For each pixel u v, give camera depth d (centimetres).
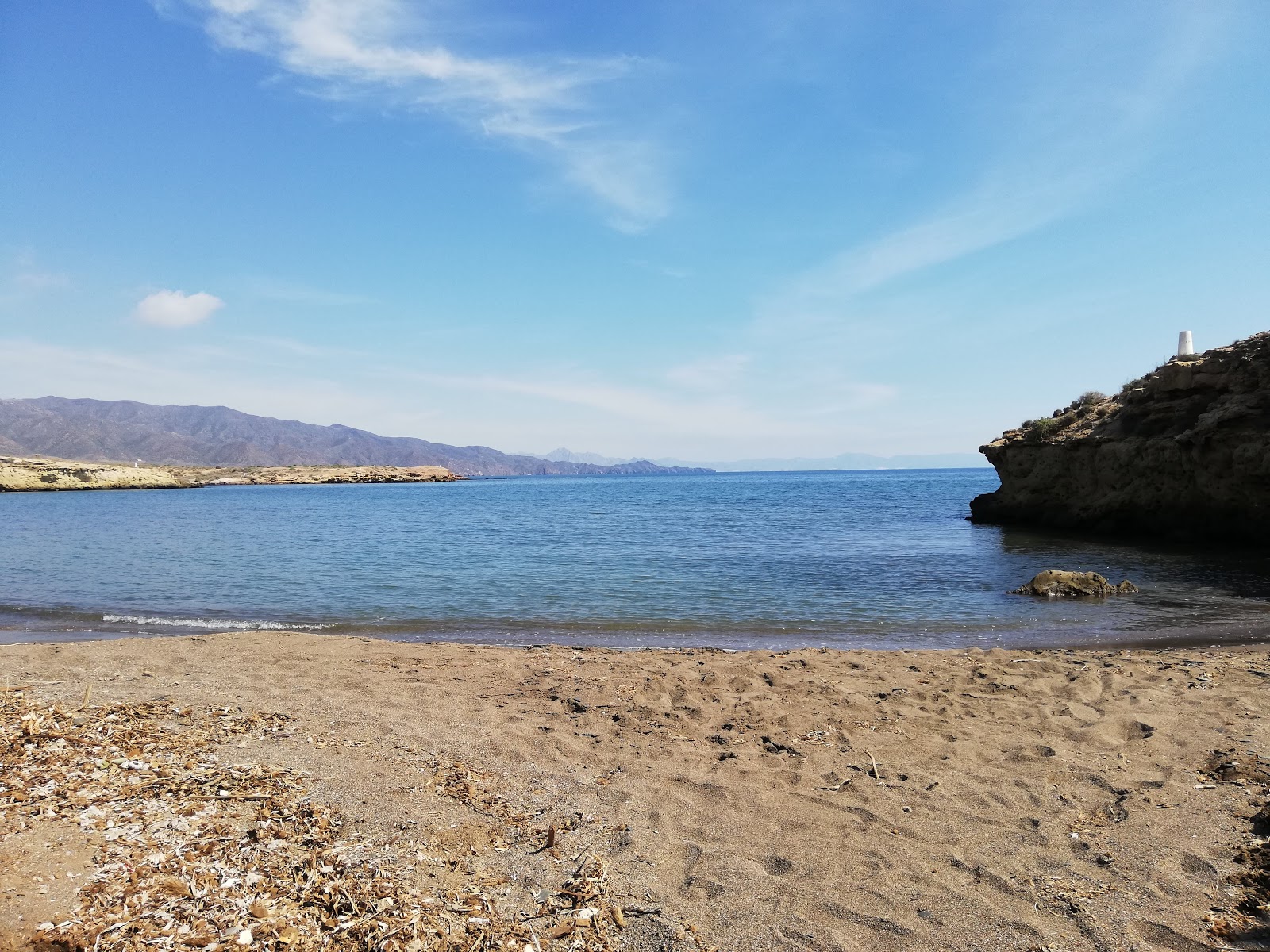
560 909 382
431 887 390
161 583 1942
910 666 980
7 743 537
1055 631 1321
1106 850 452
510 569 2208
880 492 9100
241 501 8181
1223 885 405
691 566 2234
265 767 533
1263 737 648
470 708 766
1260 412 2394
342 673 920
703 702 809
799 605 1602
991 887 412
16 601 1670
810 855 450
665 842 466
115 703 697
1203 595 1647
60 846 388
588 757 622
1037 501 3475
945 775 586
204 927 334
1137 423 2925
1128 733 681
